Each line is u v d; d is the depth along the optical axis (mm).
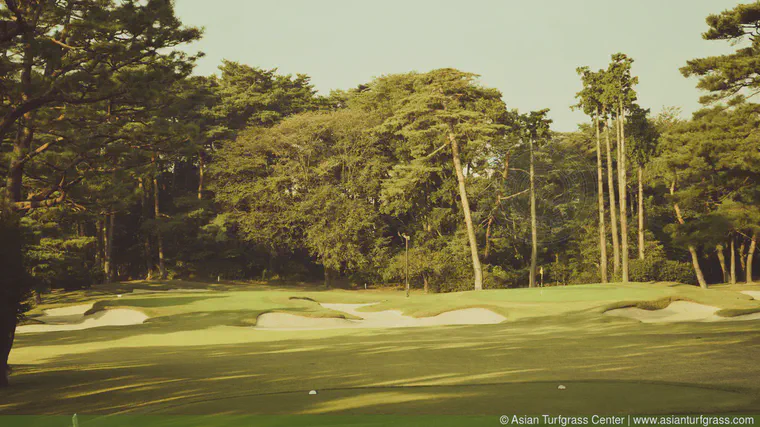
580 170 73500
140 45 25578
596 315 38156
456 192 71562
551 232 72875
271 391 15156
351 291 70875
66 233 58125
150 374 18984
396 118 65438
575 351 22797
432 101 63344
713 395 13344
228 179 73438
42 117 27938
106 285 62812
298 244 74500
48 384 17500
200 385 16547
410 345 26562
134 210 79125
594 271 68812
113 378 18328
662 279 66938
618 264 64500
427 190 74812
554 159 73125
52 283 58188
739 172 37062
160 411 13117
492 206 70812
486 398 13398
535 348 24109
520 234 71312
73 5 26984
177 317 40719
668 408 12047
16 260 18562
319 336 32281
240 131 76562
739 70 35000
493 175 71438
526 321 37469
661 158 63438
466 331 33250
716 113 37094
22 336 33625
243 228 72250
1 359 17656
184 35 26156
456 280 67812
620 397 13250
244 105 79688
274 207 71500
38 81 24094
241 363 21344
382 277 71500
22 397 15586
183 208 79125
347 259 69812
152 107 28859
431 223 72438
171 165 82812
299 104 84375
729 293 47281
